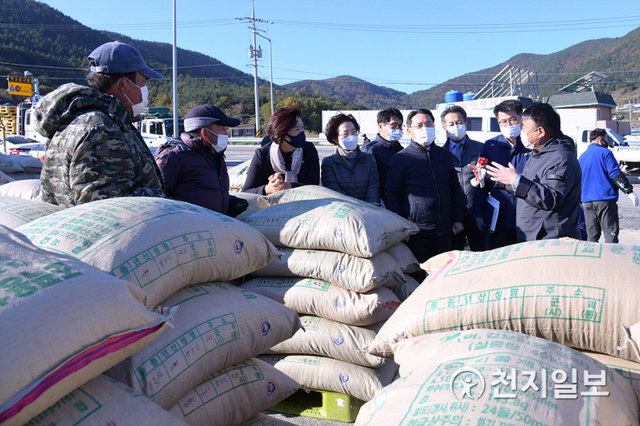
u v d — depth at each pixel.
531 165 2.77
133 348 1.10
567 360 1.11
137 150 1.97
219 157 2.64
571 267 1.34
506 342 1.17
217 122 2.48
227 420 1.63
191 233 1.61
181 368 1.44
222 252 1.69
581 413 0.99
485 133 13.83
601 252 1.36
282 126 2.97
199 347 1.51
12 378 0.83
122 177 1.84
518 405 0.99
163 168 2.44
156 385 1.35
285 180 3.11
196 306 1.61
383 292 2.34
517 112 3.40
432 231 3.21
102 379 1.14
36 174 5.51
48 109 1.86
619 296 1.24
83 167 1.75
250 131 45.88
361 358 2.27
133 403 1.11
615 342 1.24
